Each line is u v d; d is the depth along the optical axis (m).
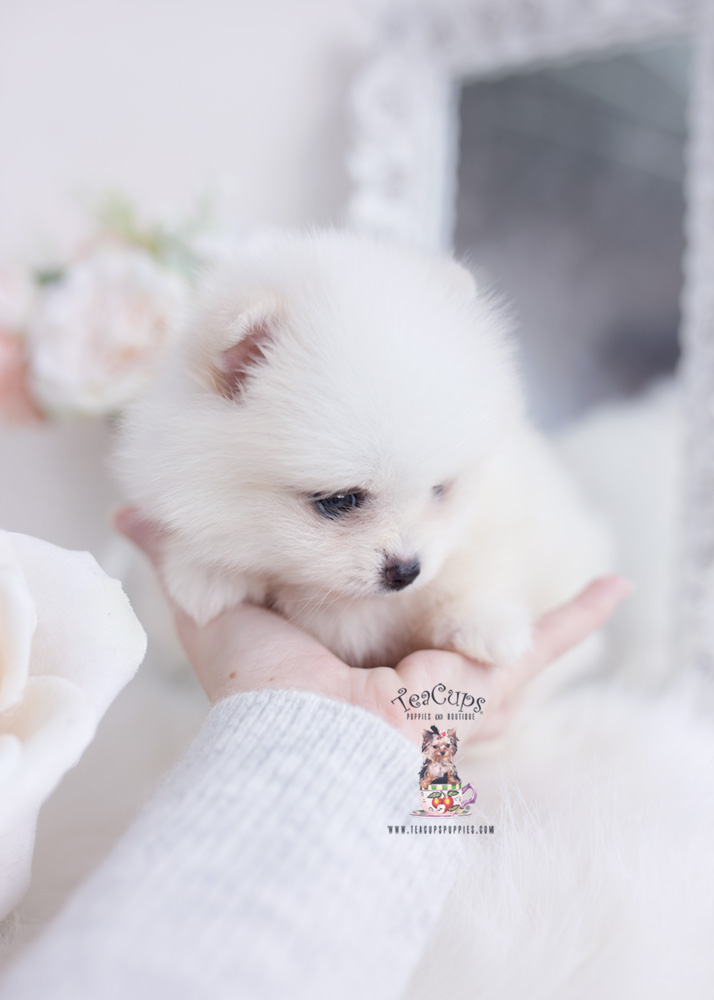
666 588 0.44
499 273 0.48
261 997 0.19
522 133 0.48
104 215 0.51
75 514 0.55
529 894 0.26
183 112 0.62
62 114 0.63
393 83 0.51
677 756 0.33
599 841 0.27
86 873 0.28
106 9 0.61
